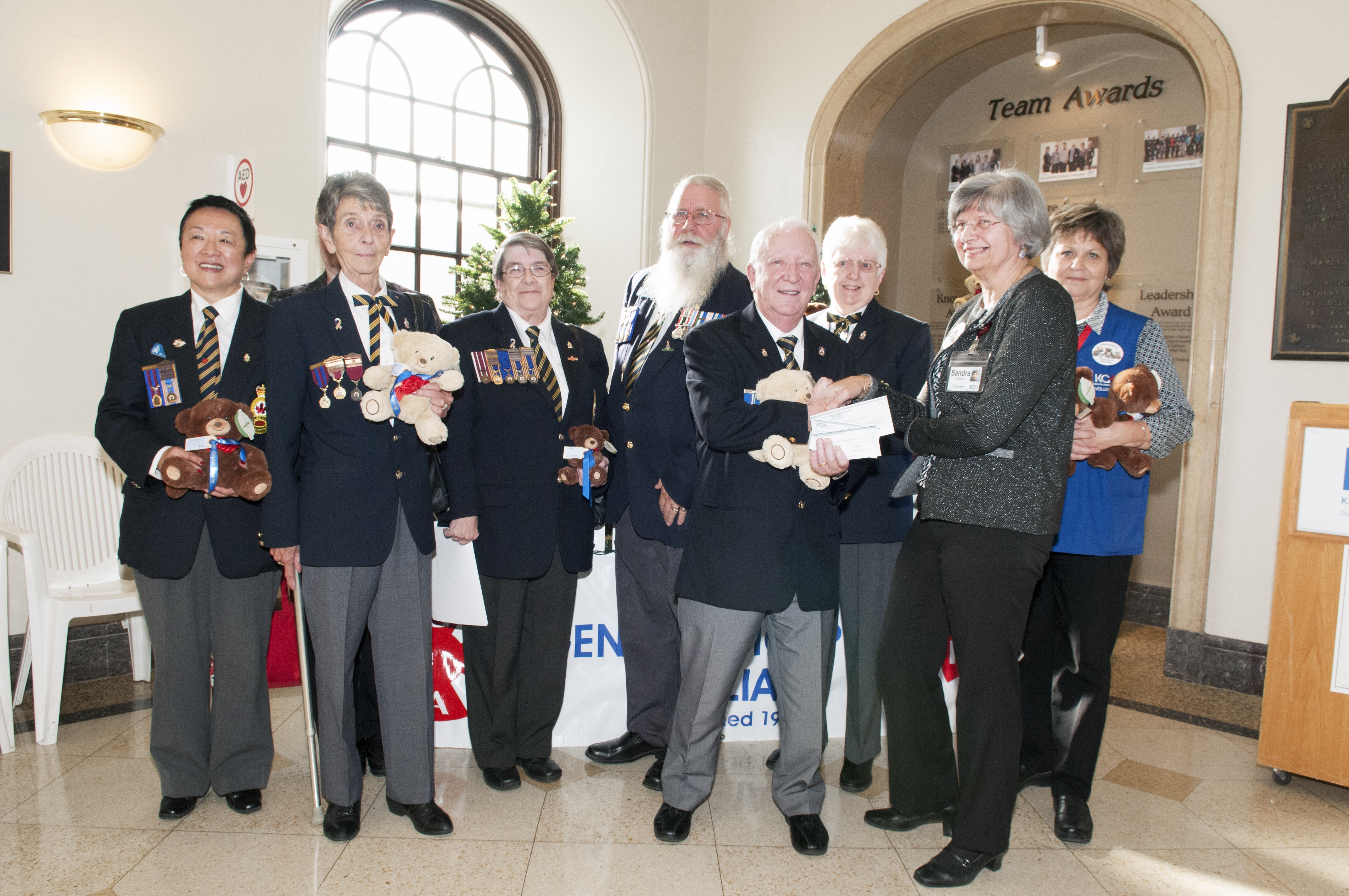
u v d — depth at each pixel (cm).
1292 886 222
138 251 376
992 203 206
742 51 583
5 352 349
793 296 220
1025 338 196
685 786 235
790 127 560
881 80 533
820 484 210
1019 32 528
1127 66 536
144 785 263
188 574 235
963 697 209
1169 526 522
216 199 244
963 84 601
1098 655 248
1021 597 205
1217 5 403
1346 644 271
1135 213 536
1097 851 237
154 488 235
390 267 561
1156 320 530
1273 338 388
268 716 251
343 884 210
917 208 631
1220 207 400
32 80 350
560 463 260
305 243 414
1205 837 247
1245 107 395
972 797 209
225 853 224
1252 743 324
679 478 256
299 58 414
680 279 266
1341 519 273
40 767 276
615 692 301
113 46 366
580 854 227
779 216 567
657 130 574
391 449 227
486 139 593
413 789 238
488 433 256
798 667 228
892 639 227
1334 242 372
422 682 236
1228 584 399
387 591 231
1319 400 379
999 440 195
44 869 215
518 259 262
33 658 296
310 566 221
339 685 226
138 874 213
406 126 561
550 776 269
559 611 269
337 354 224
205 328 243
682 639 232
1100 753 310
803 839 230
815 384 219
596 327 595
